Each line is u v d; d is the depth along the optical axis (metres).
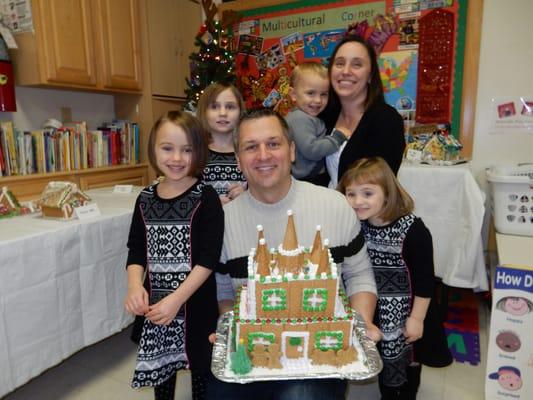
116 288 1.85
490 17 2.50
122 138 3.04
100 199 2.23
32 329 1.47
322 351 0.88
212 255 1.19
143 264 1.31
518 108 2.51
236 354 0.85
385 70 2.83
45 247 1.50
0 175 2.25
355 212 1.29
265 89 3.33
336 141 1.56
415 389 1.54
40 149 2.46
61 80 2.51
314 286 0.88
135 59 3.05
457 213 2.11
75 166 2.68
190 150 1.27
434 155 2.39
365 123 1.50
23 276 1.42
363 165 1.36
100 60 2.78
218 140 1.71
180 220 1.26
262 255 0.92
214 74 2.92
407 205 1.37
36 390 1.77
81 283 1.67
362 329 0.97
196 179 1.34
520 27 2.44
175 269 1.26
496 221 2.00
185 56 3.50
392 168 1.51
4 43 2.24
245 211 1.14
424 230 1.34
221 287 1.24
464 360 1.92
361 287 1.16
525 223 1.92
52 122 2.64
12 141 2.31
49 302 1.53
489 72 2.55
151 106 3.20
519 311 1.42
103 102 3.22
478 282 2.09
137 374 1.21
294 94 1.78
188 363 1.28
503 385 1.50
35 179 2.40
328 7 2.96
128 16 2.96
